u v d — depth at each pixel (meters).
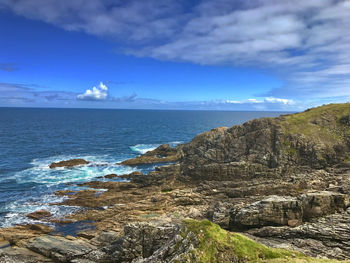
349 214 32.50
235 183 52.19
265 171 58.72
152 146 117.88
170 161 84.75
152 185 59.31
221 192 49.72
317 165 58.31
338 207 35.22
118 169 76.94
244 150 67.56
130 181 62.78
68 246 32.38
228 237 21.44
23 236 36.72
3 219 44.16
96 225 41.25
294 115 76.12
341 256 26.05
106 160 88.38
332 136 64.00
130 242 28.41
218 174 59.03
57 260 30.95
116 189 58.62
